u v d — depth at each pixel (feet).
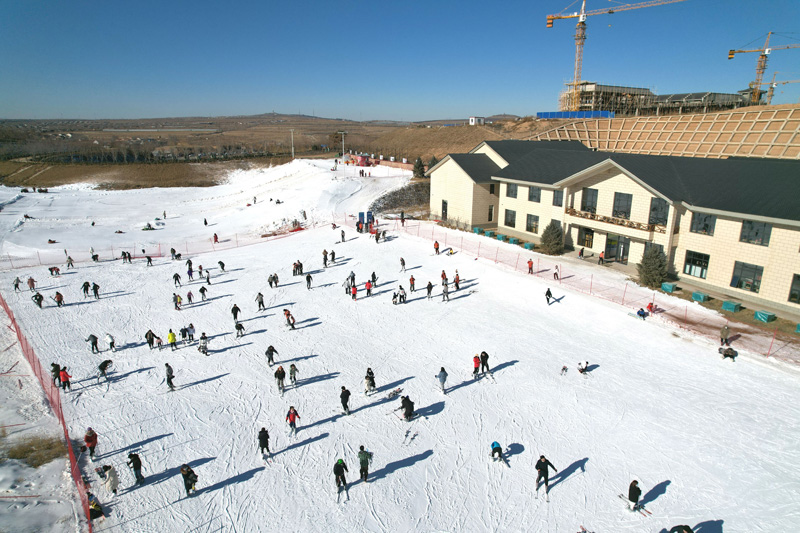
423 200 257.55
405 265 148.25
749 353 89.10
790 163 118.11
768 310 107.04
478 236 177.78
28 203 289.53
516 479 62.75
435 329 106.01
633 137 279.69
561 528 55.16
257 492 61.05
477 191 186.29
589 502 58.70
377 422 74.84
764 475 61.87
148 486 61.98
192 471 59.82
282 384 83.56
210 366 92.94
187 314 118.62
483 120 527.81
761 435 68.90
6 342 104.53
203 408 79.10
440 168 203.92
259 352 98.17
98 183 376.89
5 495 58.80
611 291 120.47
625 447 67.67
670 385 81.71
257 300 119.96
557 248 152.25
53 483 61.72
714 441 68.08
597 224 143.43
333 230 196.65
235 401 81.05
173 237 207.51
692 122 255.91
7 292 135.23
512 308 114.93
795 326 99.35
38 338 105.91
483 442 69.82
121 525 55.62
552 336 100.58
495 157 197.47
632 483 56.49
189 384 86.58
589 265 142.10
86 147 547.08
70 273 152.25
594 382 83.46
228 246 187.32
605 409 76.02
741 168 123.95
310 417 76.38
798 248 101.71
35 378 88.94
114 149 512.63
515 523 55.98
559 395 80.12
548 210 163.73
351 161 357.20
